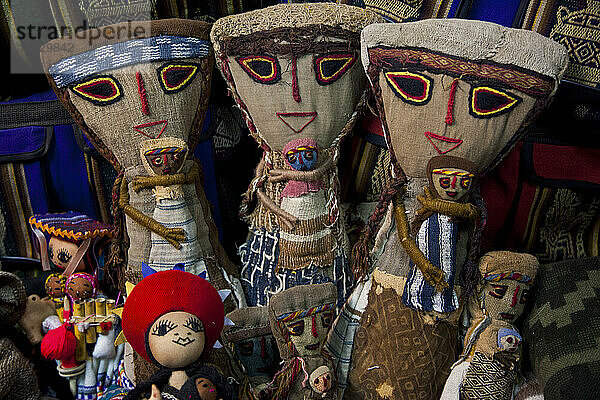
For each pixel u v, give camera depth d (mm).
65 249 1276
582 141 1339
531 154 1350
